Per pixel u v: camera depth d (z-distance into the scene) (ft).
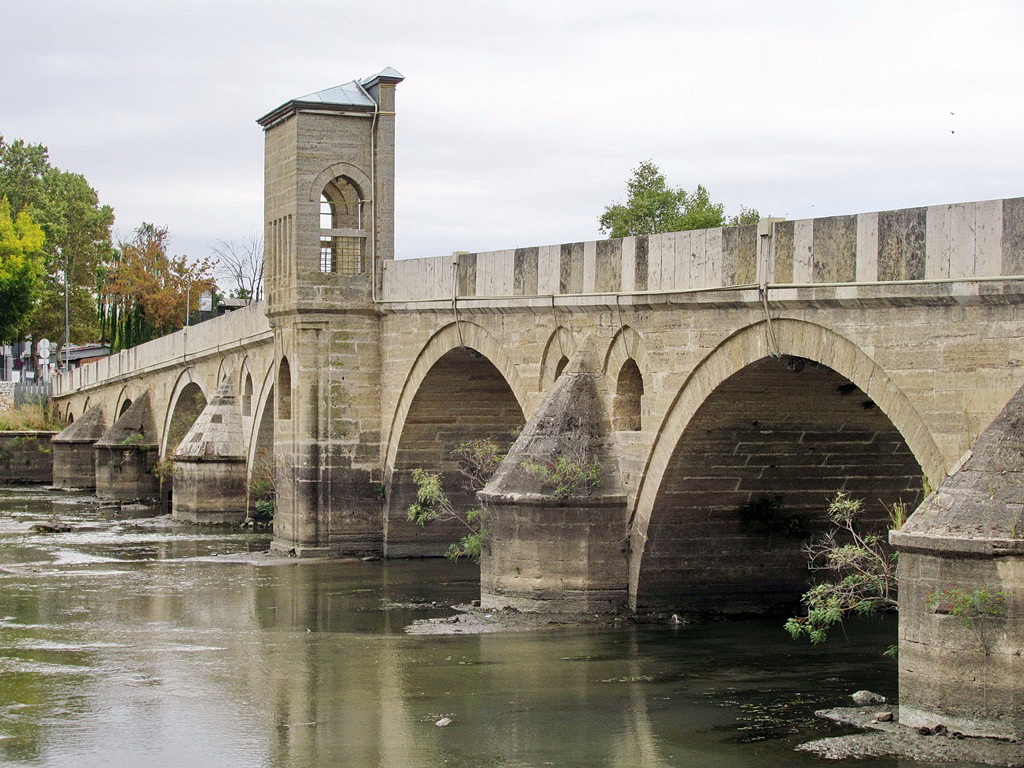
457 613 113.91
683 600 108.99
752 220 253.03
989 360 75.15
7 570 143.02
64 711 81.46
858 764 68.90
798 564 110.22
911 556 70.85
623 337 107.86
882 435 103.24
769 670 91.09
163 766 70.74
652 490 105.19
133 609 118.01
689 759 71.05
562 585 108.47
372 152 149.79
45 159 458.91
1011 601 67.41
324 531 150.00
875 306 81.56
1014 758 66.59
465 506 149.38
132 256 397.60
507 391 143.64
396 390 146.72
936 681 69.72
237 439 192.03
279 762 71.31
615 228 257.75
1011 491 68.08
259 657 96.63
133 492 239.50
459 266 131.34
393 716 80.18
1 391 371.15
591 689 86.17
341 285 148.97
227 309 322.34
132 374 253.65
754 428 100.99
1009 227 73.46
